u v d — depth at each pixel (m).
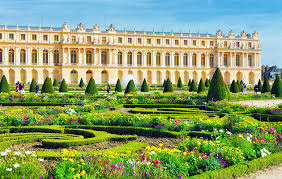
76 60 111.56
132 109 32.50
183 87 91.50
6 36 105.38
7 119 21.23
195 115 27.81
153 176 10.16
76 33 111.12
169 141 18.09
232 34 128.88
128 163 10.84
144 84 69.56
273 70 151.00
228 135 16.56
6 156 11.31
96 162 10.48
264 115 26.48
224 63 129.38
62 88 65.19
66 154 12.27
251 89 90.94
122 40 116.94
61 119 22.28
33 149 15.95
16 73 106.31
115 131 20.70
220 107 33.09
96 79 112.44
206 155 12.58
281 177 11.81
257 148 14.55
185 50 123.81
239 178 11.71
